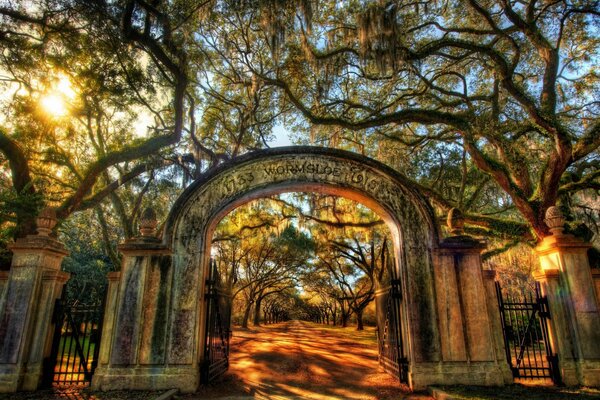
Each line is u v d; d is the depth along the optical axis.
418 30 13.43
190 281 7.86
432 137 14.59
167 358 7.35
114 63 11.60
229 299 10.41
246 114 15.73
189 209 8.40
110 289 8.02
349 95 15.85
